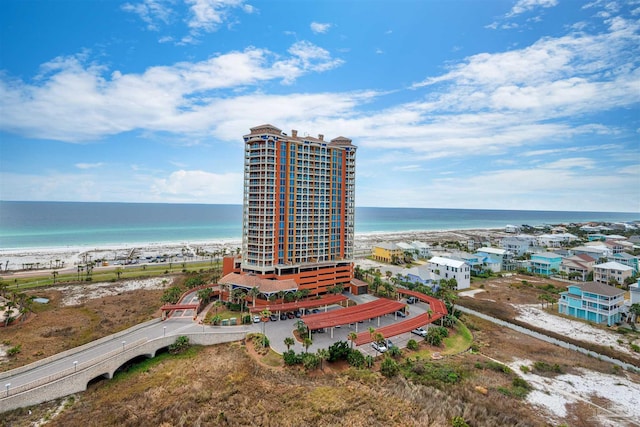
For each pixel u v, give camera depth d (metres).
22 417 48.62
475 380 61.31
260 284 96.94
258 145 104.25
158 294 112.62
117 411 49.91
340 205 121.12
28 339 73.38
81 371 56.75
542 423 49.78
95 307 97.38
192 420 47.59
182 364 65.31
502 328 89.94
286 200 107.56
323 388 56.62
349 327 86.00
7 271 144.75
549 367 67.25
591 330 88.50
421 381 59.53
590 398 57.50
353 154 122.88
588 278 142.50
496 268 162.25
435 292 116.00
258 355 69.00
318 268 112.69
